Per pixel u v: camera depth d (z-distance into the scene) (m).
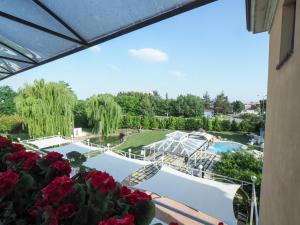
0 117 15.15
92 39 1.92
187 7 1.28
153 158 9.58
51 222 0.71
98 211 0.73
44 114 12.66
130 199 0.81
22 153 1.30
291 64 1.28
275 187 1.68
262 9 2.06
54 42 2.12
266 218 2.13
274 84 2.07
